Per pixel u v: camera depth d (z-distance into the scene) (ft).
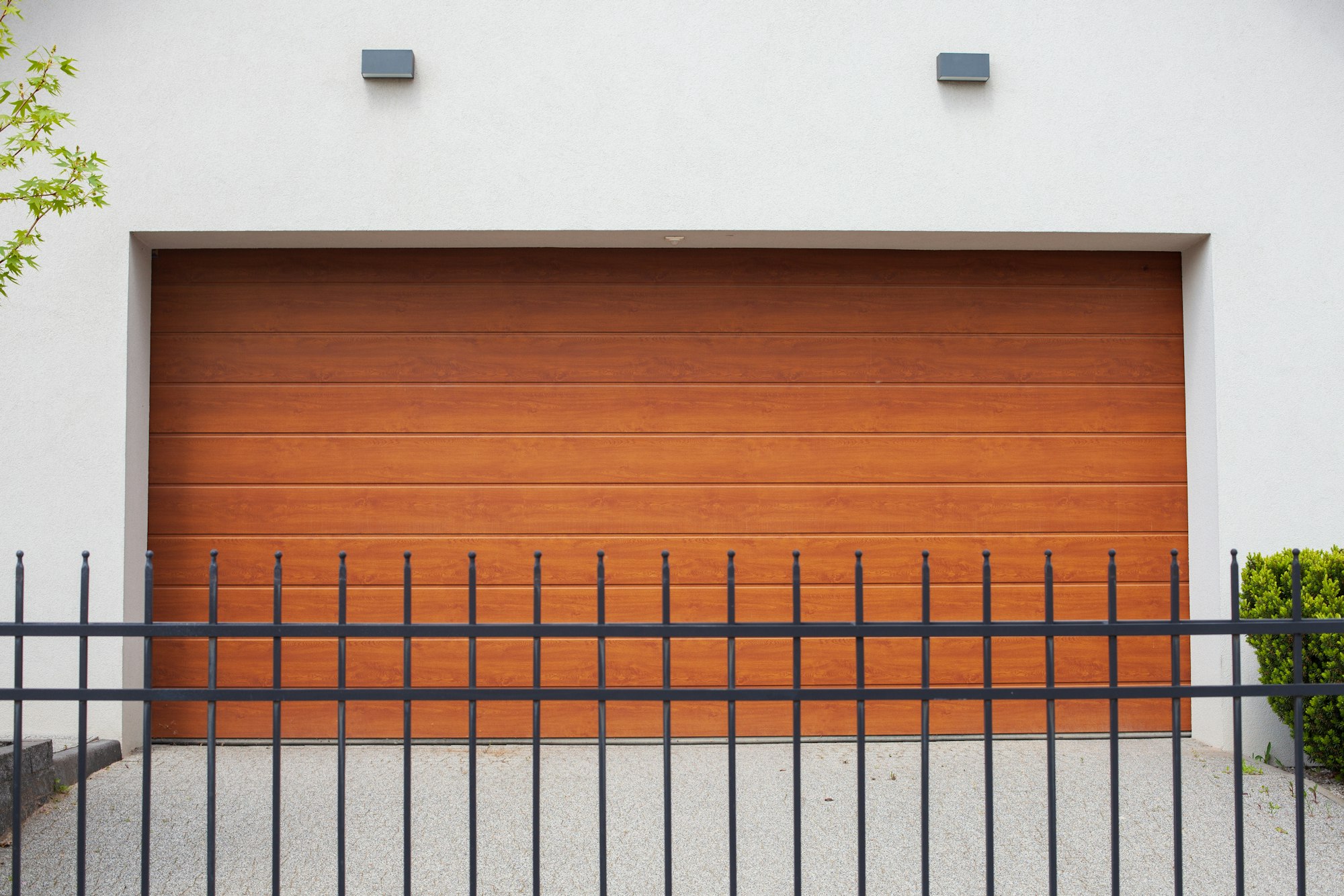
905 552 15.65
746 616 15.55
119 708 14.48
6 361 14.47
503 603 15.48
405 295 15.65
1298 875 7.86
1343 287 14.96
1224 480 14.88
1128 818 12.22
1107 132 14.92
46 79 13.19
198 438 15.46
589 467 15.60
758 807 12.71
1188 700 15.78
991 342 15.85
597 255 15.75
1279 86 14.98
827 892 10.26
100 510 14.48
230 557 15.39
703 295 15.78
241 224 14.56
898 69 14.84
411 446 15.55
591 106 14.74
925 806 7.81
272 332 15.57
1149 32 14.96
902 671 15.61
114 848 11.29
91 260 14.56
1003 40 14.90
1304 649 13.14
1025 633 7.80
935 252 15.92
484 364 15.65
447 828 11.98
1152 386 15.89
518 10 14.74
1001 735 15.64
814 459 15.69
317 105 14.62
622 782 13.64
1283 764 14.20
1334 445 14.90
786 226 14.74
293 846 11.39
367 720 15.39
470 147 14.67
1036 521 15.70
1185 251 15.80
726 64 14.79
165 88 14.57
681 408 15.67
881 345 15.81
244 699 7.72
